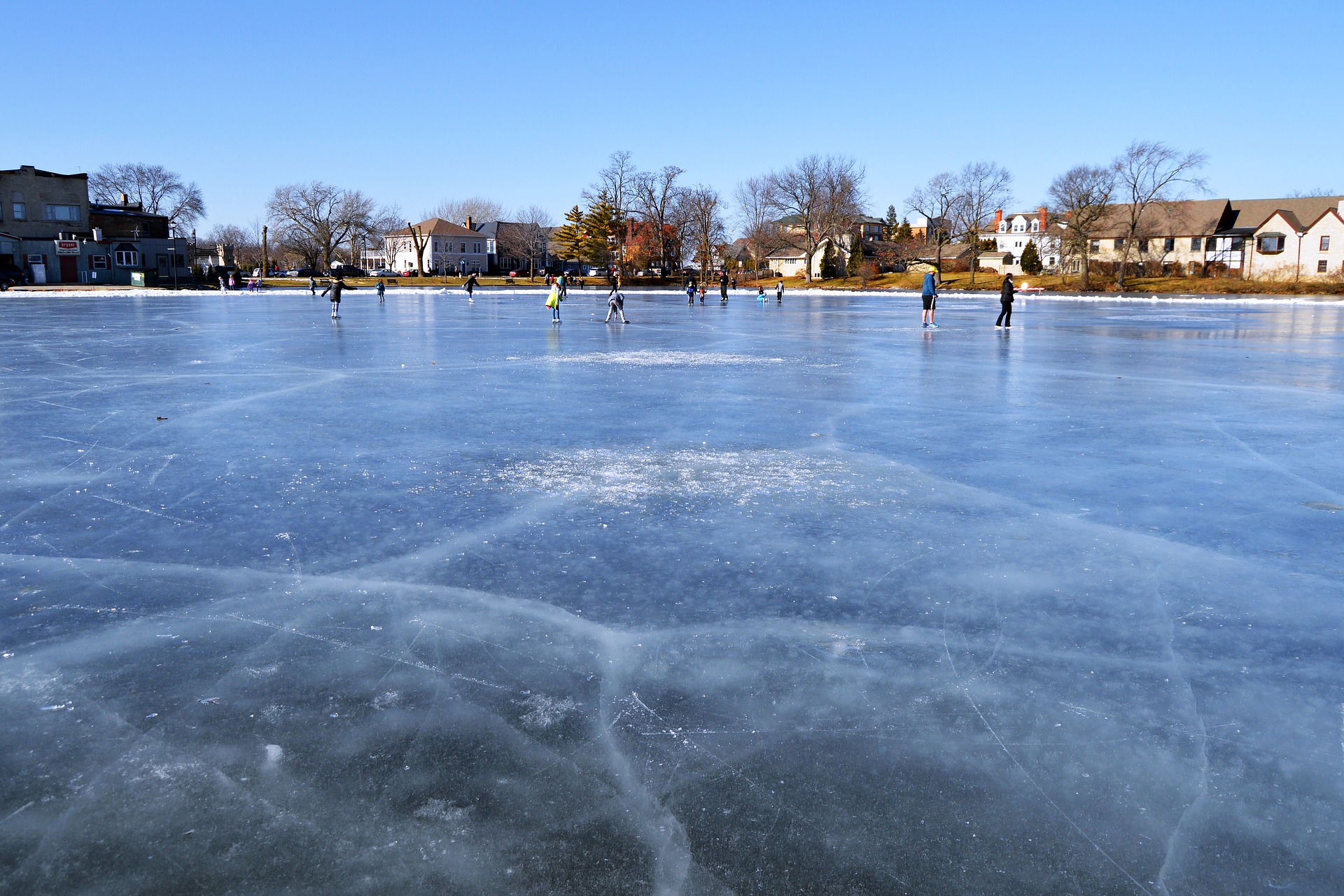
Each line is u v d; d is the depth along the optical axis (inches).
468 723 120.0
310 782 106.5
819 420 362.0
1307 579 176.1
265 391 446.6
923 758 112.3
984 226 4598.9
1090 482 255.8
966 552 192.4
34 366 554.6
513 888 88.4
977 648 144.4
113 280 2701.8
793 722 120.9
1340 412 384.2
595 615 156.9
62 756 111.6
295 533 202.8
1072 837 96.8
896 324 1104.8
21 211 2640.3
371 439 318.0
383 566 181.3
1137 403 410.0
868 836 96.9
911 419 364.2
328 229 3622.0
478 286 3179.1
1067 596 166.6
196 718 121.2
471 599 163.8
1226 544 198.5
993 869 91.6
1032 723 120.7
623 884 89.1
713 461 283.1
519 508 224.5
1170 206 2994.6
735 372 542.0
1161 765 110.6
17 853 93.5
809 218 3617.1
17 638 146.4
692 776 108.1
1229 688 130.8
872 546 195.8
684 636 148.3
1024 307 1688.0
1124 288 3006.9
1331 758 112.3
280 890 88.2
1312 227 3102.9
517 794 104.2
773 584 172.2
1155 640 147.3
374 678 132.9
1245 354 671.1
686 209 3762.3
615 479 256.5
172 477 256.5
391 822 98.9
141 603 161.2
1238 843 95.9
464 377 507.8
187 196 3951.8
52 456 285.1
